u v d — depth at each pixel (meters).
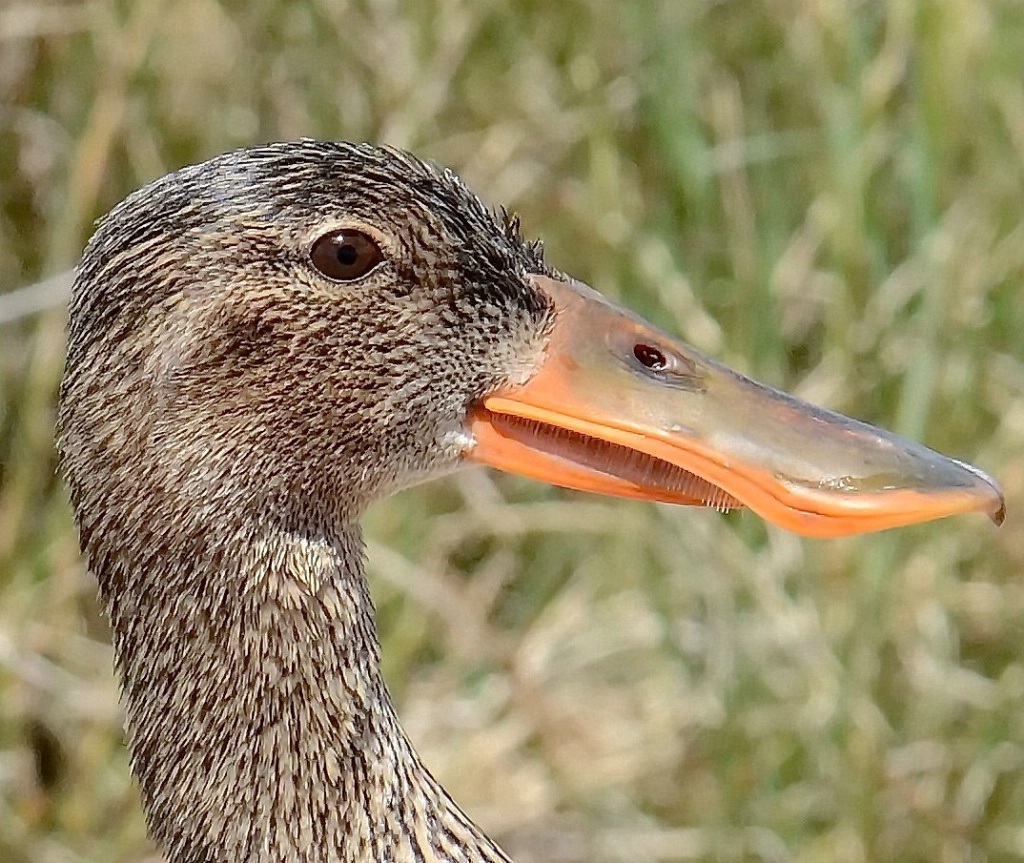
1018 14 2.43
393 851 2.25
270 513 2.24
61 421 2.24
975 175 2.43
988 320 2.42
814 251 2.43
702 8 2.44
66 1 2.41
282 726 2.24
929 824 2.37
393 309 2.24
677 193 2.43
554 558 2.43
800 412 2.25
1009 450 2.41
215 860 2.25
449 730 2.40
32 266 2.42
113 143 2.41
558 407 2.25
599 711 2.41
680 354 2.26
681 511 2.41
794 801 2.37
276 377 2.24
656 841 2.38
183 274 2.23
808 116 2.44
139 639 2.24
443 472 2.26
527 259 2.26
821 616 2.38
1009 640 2.40
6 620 2.39
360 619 2.25
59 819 2.38
